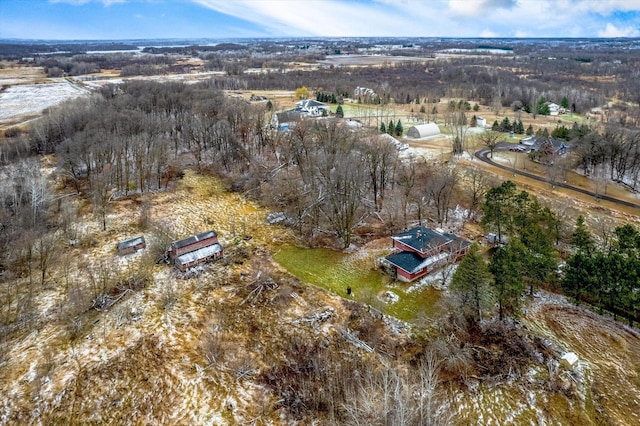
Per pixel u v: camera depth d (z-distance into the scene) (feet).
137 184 213.87
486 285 120.06
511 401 101.86
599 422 96.78
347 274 150.30
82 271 144.25
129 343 115.03
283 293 137.18
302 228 181.06
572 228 171.22
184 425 94.79
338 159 184.96
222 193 214.28
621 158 231.91
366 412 89.71
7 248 147.54
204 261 153.69
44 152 253.24
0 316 121.70
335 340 120.06
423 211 194.08
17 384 100.89
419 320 125.39
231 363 111.34
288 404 101.45
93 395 100.63
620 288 119.44
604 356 114.42
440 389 104.27
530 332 122.42
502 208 158.20
